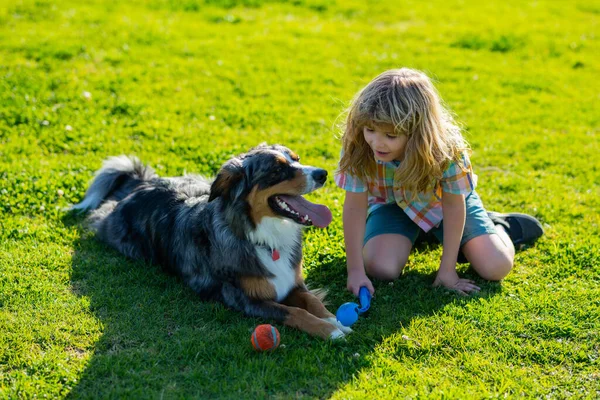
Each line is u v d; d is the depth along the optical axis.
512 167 7.06
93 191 5.75
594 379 3.62
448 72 10.47
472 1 15.34
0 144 7.02
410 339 3.93
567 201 6.11
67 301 4.36
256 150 4.36
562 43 12.30
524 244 5.29
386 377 3.57
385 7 14.17
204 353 3.79
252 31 11.96
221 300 4.43
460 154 4.38
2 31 10.91
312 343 3.93
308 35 11.97
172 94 8.78
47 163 6.54
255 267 4.31
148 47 10.62
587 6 15.28
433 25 13.22
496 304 4.34
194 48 10.70
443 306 4.33
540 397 3.46
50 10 12.24
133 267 4.93
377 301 4.46
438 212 4.79
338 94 9.16
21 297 4.38
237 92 8.99
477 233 4.71
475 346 3.89
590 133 8.13
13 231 5.26
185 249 4.64
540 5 15.26
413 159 4.10
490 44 11.99
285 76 9.72
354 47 11.45
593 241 5.31
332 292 4.69
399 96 3.97
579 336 4.01
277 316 4.15
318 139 7.57
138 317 4.21
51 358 3.71
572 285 4.64
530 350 3.85
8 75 8.87
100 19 11.91
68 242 5.25
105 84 8.86
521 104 9.23
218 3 13.55
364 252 4.85
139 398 3.40
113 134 7.42
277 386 3.53
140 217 5.12
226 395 3.44
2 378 3.55
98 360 3.71
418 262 5.07
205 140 7.30
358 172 4.42
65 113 7.89
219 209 4.40
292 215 4.23
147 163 6.64
